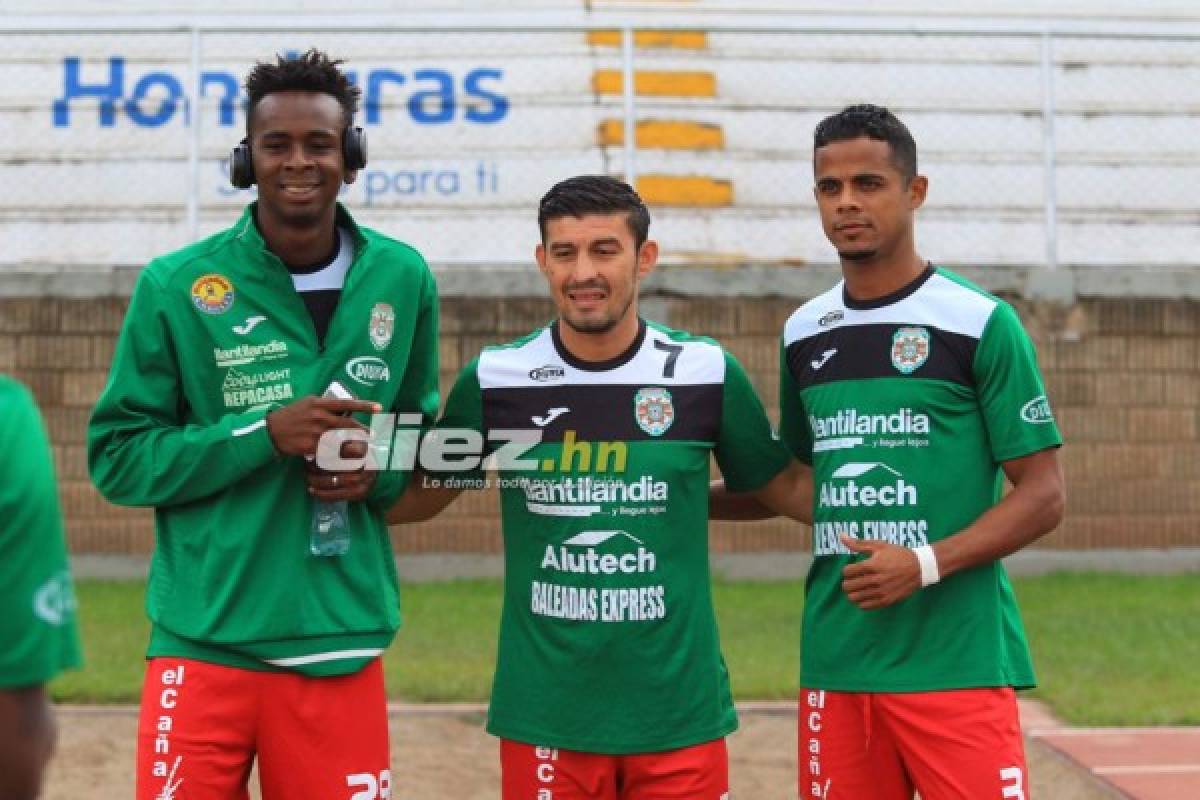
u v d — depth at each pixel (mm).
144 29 11727
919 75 13320
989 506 4039
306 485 3922
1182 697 7711
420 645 8898
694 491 4117
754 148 13070
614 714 3996
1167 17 13625
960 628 3957
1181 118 13367
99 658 8422
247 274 3955
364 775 3959
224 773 3873
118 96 13039
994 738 3926
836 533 4090
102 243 12789
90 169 12883
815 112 13195
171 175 12898
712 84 13203
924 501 3984
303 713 3889
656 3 13398
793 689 7750
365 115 12906
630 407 4102
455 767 6605
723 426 4227
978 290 4086
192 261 3963
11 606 2205
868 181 3998
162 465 3836
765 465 4363
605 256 3996
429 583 11344
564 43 13227
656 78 13164
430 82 13039
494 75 13102
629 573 4016
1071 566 11844
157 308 3920
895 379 4035
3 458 2230
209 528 3900
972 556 3879
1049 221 11961
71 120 12992
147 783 3830
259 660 3859
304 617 3869
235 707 3865
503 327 11516
